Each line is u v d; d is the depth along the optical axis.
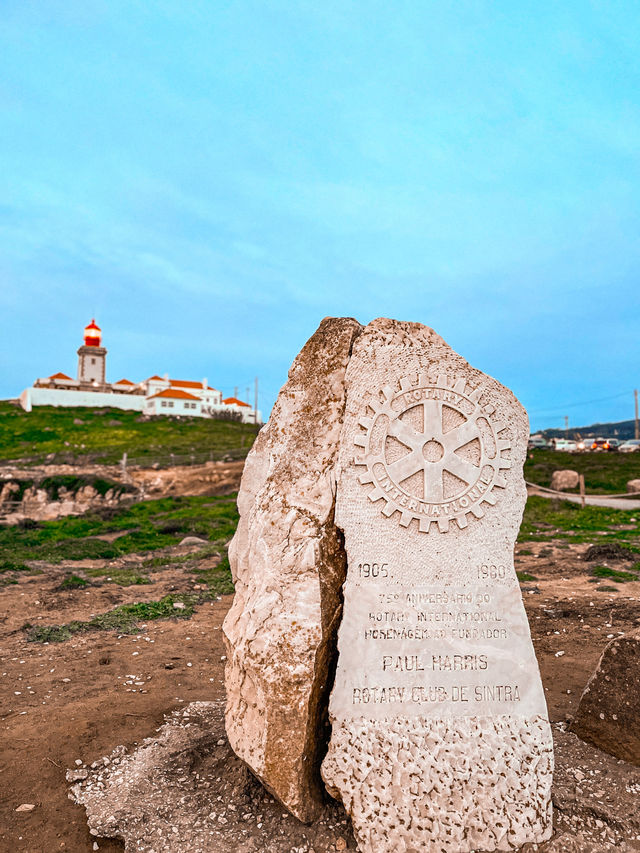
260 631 4.18
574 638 8.43
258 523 4.46
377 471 4.37
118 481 34.47
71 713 6.13
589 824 4.16
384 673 4.18
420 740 4.11
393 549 4.31
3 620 10.14
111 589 12.41
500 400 4.59
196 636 9.26
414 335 4.68
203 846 3.97
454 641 4.26
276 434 4.67
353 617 4.20
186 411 68.12
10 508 30.86
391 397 4.46
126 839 4.09
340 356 4.61
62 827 4.29
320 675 4.19
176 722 5.87
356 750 4.06
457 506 4.40
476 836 3.97
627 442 55.16
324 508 4.36
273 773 4.05
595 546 13.80
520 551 15.11
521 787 4.08
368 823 3.94
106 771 4.94
